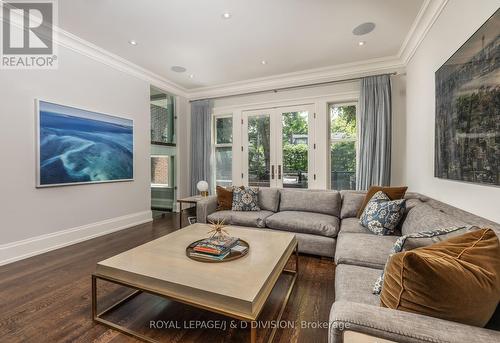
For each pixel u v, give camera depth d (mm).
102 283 2150
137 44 3271
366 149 3750
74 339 1488
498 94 1388
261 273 1500
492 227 1262
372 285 1337
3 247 2523
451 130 1966
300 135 4438
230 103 5000
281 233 2320
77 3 2420
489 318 843
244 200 3412
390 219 2229
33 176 2766
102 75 3518
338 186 4246
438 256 899
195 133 5223
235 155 4977
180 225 3822
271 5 2455
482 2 1596
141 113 4191
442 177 2148
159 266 1589
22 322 1632
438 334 753
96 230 3463
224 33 2990
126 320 1674
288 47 3340
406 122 3508
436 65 2371
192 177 5273
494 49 1424
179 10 2533
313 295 1988
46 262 2584
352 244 1934
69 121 3096
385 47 3330
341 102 4188
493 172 1439
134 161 4066
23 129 2678
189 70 4172
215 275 1472
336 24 2791
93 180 3391
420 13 2535
